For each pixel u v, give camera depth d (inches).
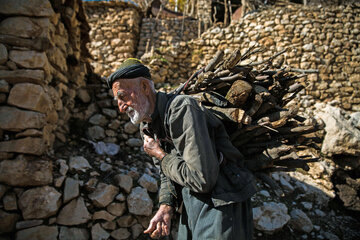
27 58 86.7
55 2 100.3
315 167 154.9
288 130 50.2
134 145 137.3
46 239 77.9
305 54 216.5
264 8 282.4
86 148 119.5
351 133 161.5
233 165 46.3
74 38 135.0
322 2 302.7
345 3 264.4
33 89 84.5
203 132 40.6
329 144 162.6
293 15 227.0
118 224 91.6
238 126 47.1
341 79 211.2
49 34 96.3
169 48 228.1
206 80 50.3
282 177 143.0
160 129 46.3
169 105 42.8
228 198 41.5
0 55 83.6
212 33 235.8
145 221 96.0
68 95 126.9
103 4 282.5
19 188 79.4
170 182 52.4
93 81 162.2
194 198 45.4
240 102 47.8
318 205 135.9
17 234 75.2
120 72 43.9
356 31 221.9
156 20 303.0
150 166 124.2
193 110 41.3
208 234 41.0
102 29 282.2
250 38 229.3
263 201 119.5
